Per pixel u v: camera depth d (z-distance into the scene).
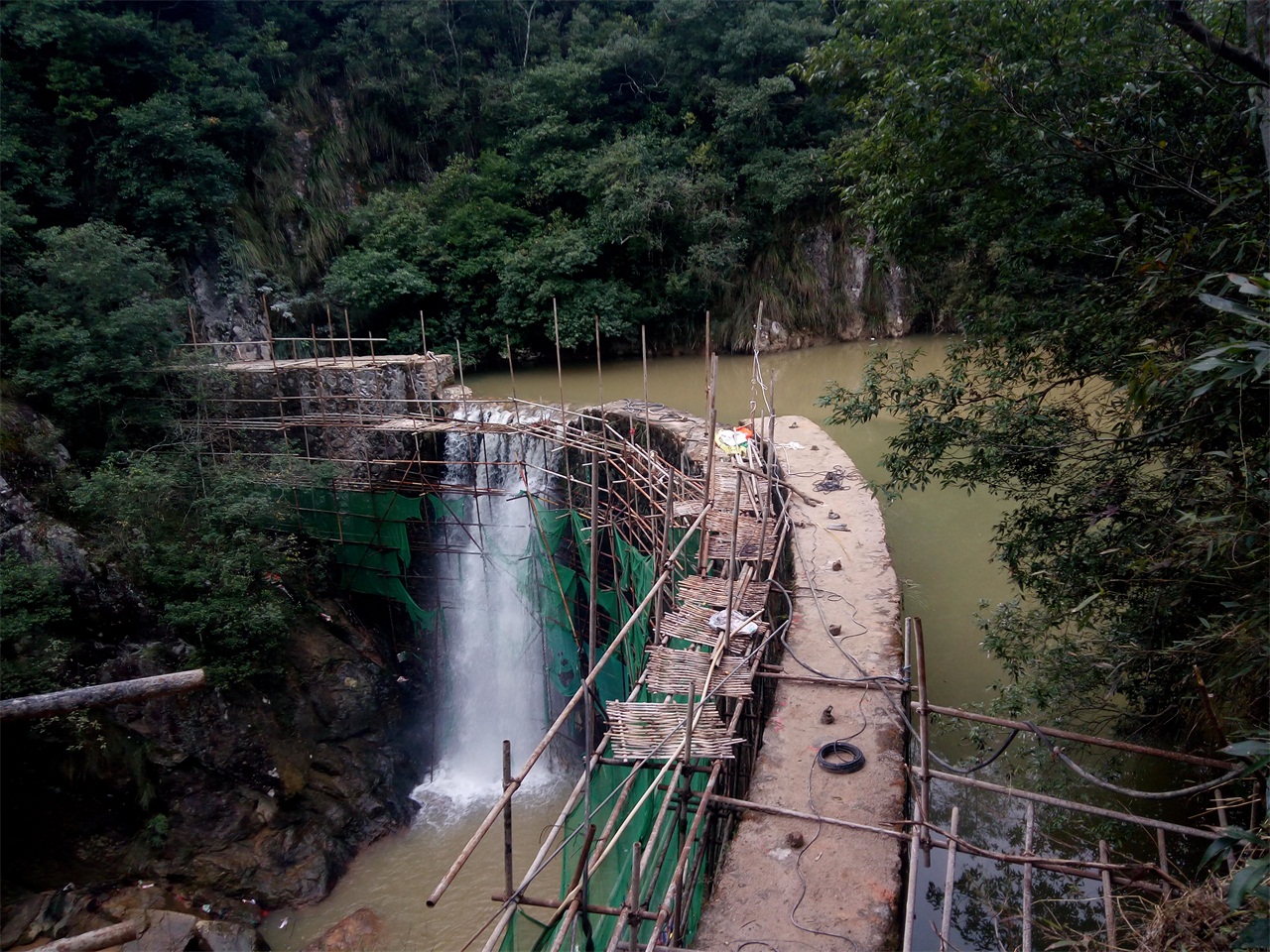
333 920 12.47
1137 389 5.31
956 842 5.30
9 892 11.62
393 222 22.28
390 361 17.91
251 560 14.20
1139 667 6.77
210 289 20.17
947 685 10.32
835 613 8.78
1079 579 7.08
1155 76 6.96
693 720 6.16
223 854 12.89
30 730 12.01
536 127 23.56
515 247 22.39
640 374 21.89
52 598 12.49
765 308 24.02
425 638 16.77
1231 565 5.26
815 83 8.85
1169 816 8.02
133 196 18.84
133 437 15.57
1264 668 5.40
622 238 21.72
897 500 15.34
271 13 23.83
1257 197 6.00
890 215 8.74
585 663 15.03
